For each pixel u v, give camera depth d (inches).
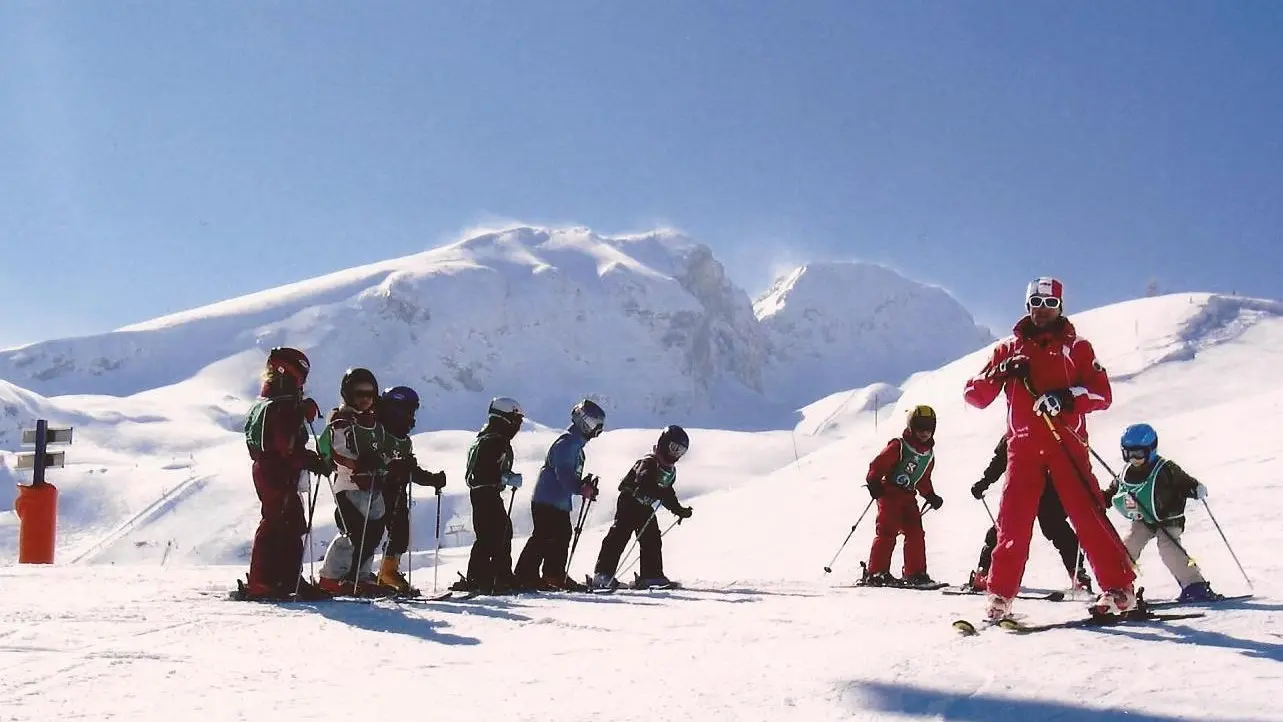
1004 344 213.9
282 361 274.8
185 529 3900.1
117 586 294.7
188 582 310.8
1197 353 1096.2
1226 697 145.5
